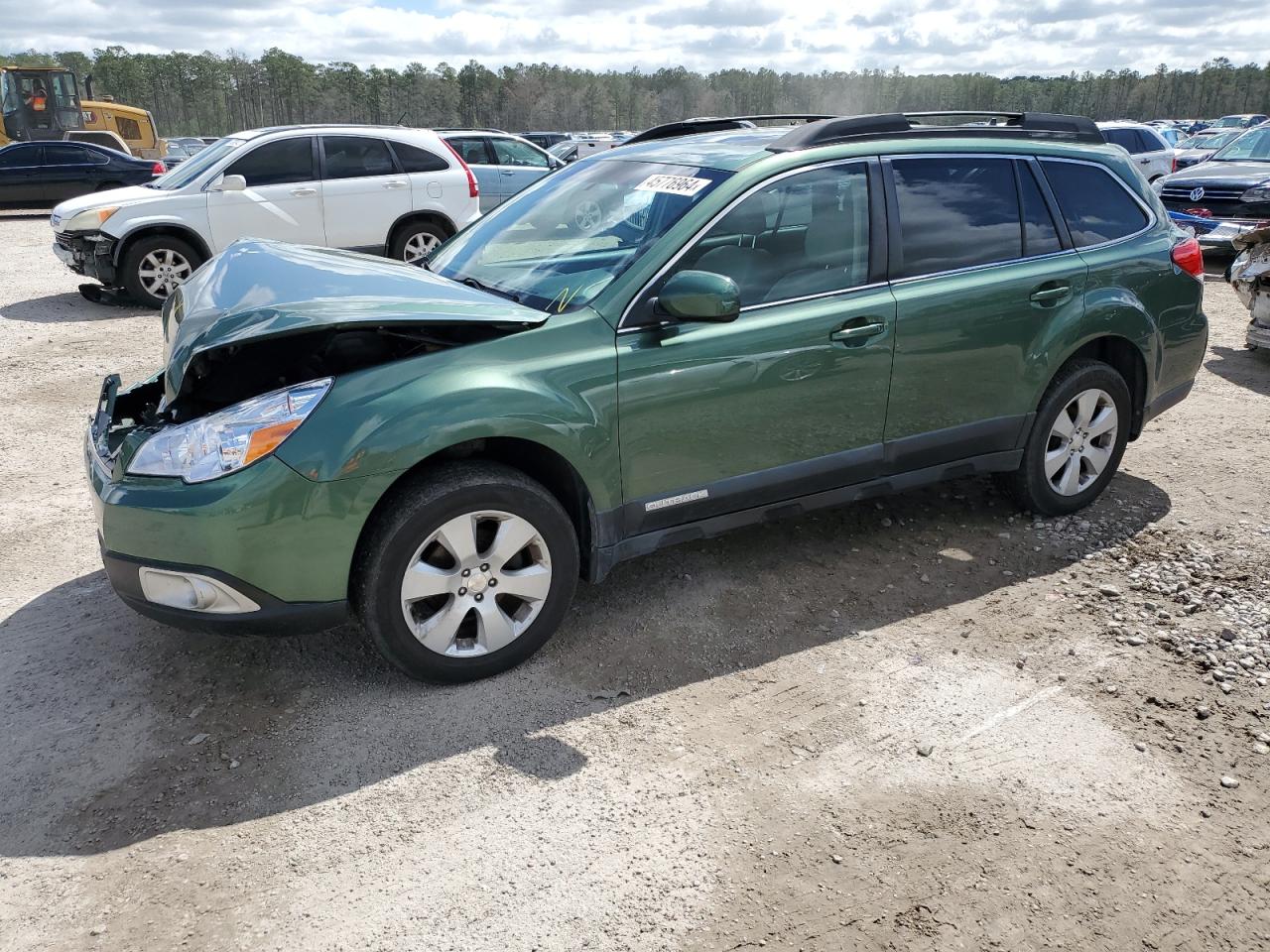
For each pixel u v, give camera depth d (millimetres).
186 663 3424
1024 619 3785
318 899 2408
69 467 5383
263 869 2506
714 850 2582
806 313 3639
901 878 2498
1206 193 12469
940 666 3453
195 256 9961
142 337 8586
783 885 2469
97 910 2371
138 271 9719
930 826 2680
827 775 2879
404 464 2947
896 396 3906
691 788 2818
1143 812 2748
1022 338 4156
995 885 2480
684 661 3467
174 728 3074
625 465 3381
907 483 4102
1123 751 3008
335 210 10352
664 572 4105
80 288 9938
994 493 4961
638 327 3354
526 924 2336
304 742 3006
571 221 3910
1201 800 2801
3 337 8555
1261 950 2309
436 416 2980
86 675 3357
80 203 9719
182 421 3154
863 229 3820
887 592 3977
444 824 2666
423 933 2307
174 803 2740
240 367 3340
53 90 25797
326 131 10406
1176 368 4766
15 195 19172
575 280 3506
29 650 3516
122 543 2947
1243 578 4102
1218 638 3643
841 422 3811
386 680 3328
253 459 2852
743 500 3688
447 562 3170
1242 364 7715
